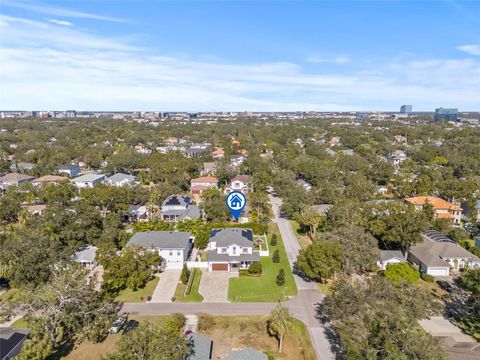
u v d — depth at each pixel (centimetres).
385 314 3084
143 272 5078
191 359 3297
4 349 3456
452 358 3173
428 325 4228
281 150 17288
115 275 4956
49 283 4131
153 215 8294
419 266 5788
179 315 4250
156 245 5847
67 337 3962
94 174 11775
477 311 4338
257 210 8388
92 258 5762
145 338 2989
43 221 6178
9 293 4959
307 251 5219
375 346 2930
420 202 8406
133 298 4850
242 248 5925
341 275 5134
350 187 9631
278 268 5847
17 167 12962
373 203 7569
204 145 19888
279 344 3834
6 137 19988
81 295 3891
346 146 19738
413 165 13762
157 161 12769
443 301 4797
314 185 11081
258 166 12538
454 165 13288
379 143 19612
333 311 3662
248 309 4588
